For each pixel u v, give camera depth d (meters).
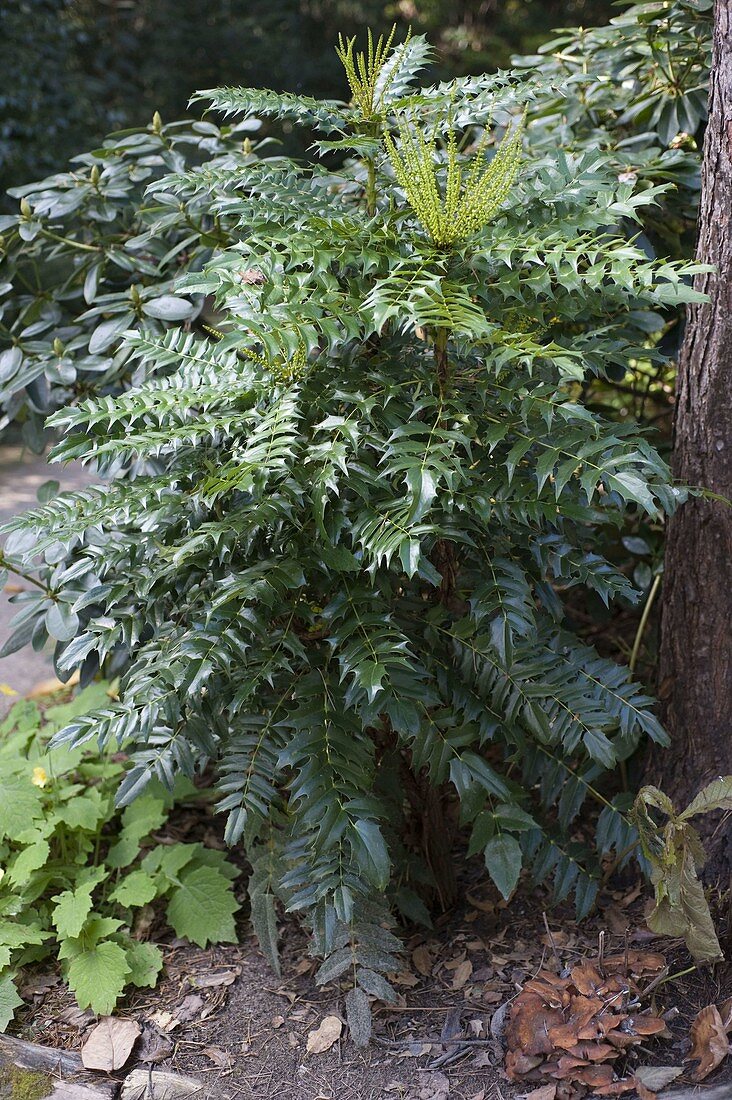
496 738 2.20
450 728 1.97
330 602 1.84
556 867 2.12
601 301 1.90
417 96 1.83
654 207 2.48
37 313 2.83
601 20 10.04
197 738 1.97
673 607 2.25
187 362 1.98
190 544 1.75
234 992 2.16
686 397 2.16
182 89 8.73
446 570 2.05
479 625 1.95
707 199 2.06
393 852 2.13
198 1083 1.92
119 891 2.26
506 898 1.95
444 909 2.33
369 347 2.03
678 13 2.60
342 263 1.68
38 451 2.87
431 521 1.84
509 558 1.97
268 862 2.11
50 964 2.26
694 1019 1.91
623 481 1.65
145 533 2.02
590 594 2.79
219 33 8.90
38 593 2.35
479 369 1.94
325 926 1.91
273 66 9.09
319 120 1.96
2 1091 1.90
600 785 2.57
